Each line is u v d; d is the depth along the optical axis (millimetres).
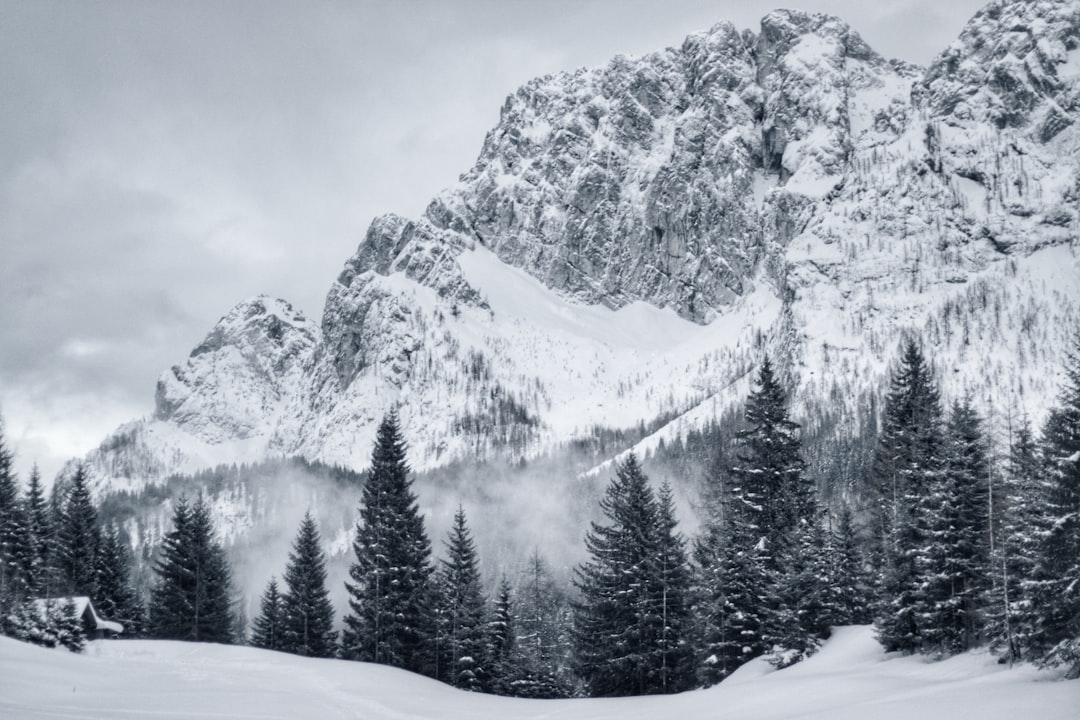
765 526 73625
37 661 63156
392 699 57062
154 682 60938
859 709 40250
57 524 117812
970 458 60812
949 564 58594
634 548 78188
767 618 69438
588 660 78312
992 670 48156
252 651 75875
